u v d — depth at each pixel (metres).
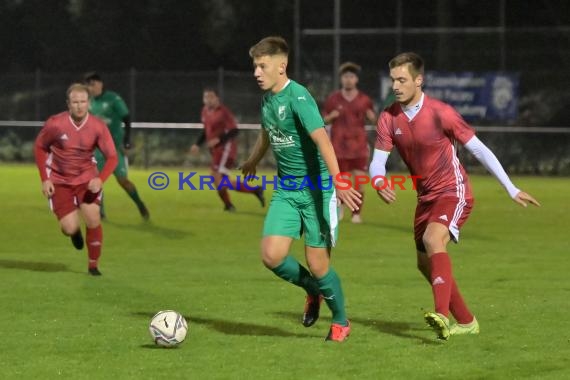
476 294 25.12
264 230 19.27
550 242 35.66
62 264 30.53
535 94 71.19
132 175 70.88
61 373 17.20
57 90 84.06
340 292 19.47
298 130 18.75
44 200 51.81
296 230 19.23
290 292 25.45
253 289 25.91
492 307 23.30
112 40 94.12
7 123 81.12
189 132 80.06
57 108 83.94
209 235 37.81
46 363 17.89
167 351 18.80
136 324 21.44
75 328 21.00
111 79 82.62
